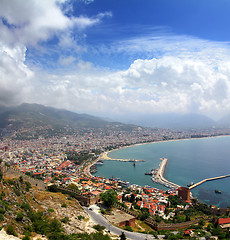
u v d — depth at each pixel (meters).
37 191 117.62
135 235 97.44
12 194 88.69
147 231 110.44
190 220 151.88
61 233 73.44
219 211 187.12
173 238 101.81
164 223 135.62
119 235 93.25
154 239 96.56
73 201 121.56
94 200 133.50
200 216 173.38
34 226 73.81
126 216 118.25
